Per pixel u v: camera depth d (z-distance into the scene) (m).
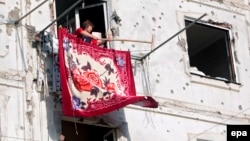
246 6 21.34
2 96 16.31
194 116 18.80
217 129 19.00
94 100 16.61
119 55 17.66
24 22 17.27
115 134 17.66
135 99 16.52
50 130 16.61
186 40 19.66
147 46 18.88
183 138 18.39
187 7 20.08
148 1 19.44
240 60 20.47
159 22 19.36
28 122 16.42
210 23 20.33
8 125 16.14
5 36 16.91
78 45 17.02
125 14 18.91
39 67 17.03
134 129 17.80
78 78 16.64
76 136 17.50
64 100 16.34
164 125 18.25
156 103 16.88
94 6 18.86
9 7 17.22
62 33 16.75
